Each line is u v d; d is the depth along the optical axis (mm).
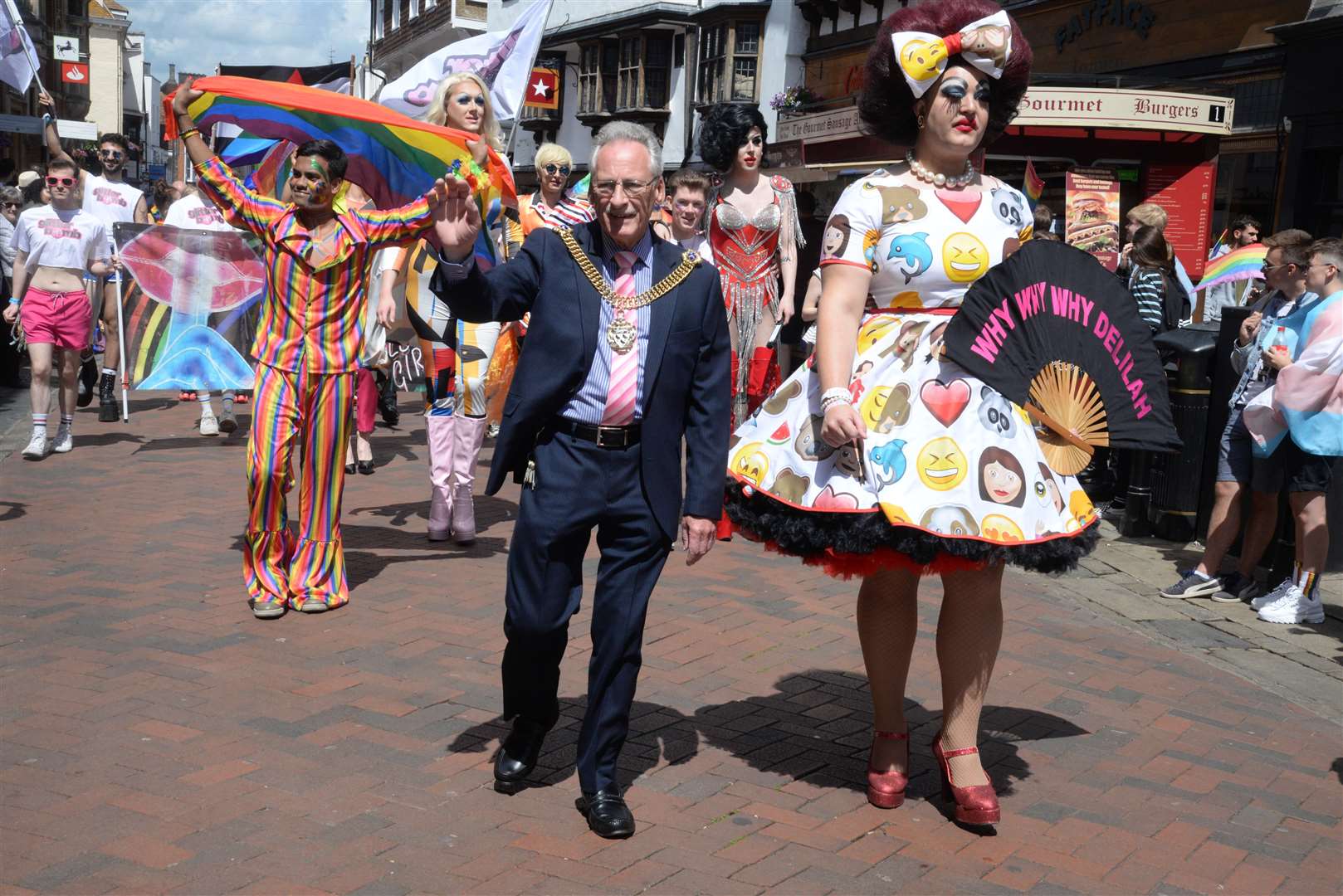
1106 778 3902
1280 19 13281
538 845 3246
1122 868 3307
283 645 4746
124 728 3873
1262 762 4113
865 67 3586
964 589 3406
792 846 3324
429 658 4668
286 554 5297
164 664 4473
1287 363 5742
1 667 4375
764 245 6312
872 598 3551
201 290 9531
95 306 10414
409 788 3543
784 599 5738
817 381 3508
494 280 3289
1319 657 5359
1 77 13289
